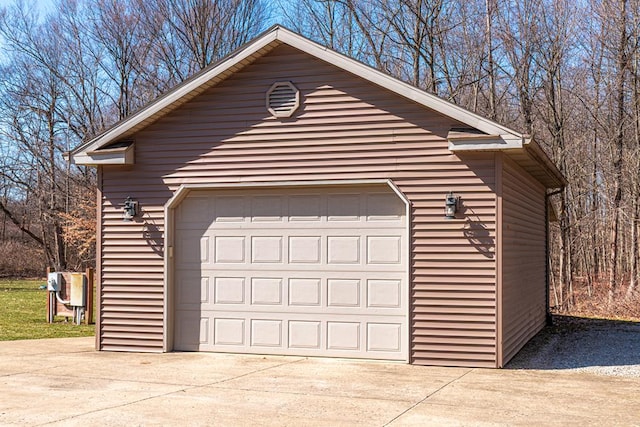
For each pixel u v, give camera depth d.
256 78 10.84
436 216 9.95
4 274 40.03
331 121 10.48
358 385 8.44
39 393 7.93
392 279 10.34
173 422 6.54
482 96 25.95
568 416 6.92
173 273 11.31
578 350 11.92
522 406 7.36
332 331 10.60
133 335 11.26
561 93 24.94
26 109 33.56
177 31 31.09
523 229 11.97
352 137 10.37
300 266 10.80
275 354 10.85
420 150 10.06
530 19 24.59
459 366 9.80
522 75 24.67
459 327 9.81
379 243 10.44
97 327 11.41
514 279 10.88
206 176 11.01
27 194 37.53
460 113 9.70
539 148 10.31
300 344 10.75
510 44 24.64
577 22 24.62
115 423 6.49
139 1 31.44
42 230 36.88
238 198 11.14
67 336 13.90
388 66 26.66
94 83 32.88
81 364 9.99
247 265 11.05
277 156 10.70
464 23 25.48
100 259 11.43
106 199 11.45
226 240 11.16
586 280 27.53
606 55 24.12
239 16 31.48
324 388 8.24
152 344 11.16
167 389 8.17
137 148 11.33
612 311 20.08
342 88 10.45
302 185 10.57
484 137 9.52
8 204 42.00
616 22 23.39
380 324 10.38
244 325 11.02
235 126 10.91
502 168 9.77
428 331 9.92
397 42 26.17
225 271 11.15
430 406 7.30
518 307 11.39
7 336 13.78
